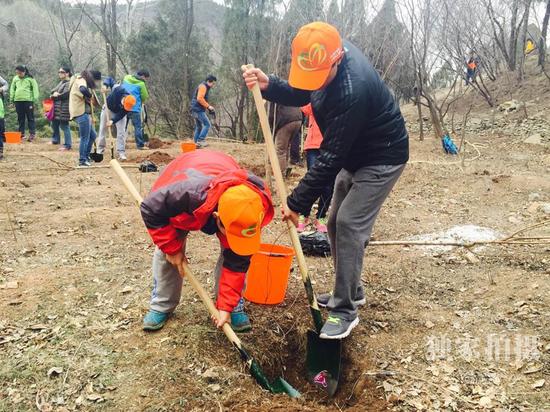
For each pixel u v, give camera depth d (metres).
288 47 10.66
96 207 6.37
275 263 3.70
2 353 3.17
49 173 8.35
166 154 10.12
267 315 3.80
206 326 3.50
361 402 3.06
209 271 4.38
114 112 9.34
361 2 11.68
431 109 12.96
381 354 3.40
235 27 18.78
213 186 2.66
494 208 6.45
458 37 13.35
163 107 21.62
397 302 4.02
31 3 34.53
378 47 12.59
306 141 6.00
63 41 30.19
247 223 2.53
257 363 3.36
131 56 21.97
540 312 3.72
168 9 21.98
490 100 15.91
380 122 3.12
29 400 2.81
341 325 3.32
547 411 2.83
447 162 9.62
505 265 4.59
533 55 19.00
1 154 9.58
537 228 5.56
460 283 4.30
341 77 2.92
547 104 14.35
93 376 2.99
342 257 3.30
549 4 16.09
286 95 3.53
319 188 3.09
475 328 3.63
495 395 2.98
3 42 29.39
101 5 19.25
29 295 3.86
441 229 5.67
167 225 2.93
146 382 2.95
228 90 21.83
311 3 11.90
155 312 3.42
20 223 5.58
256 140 16.30
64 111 11.03
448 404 2.94
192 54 22.00
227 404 2.83
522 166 9.15
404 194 7.26
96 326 3.47
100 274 4.25
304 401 3.08
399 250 5.05
